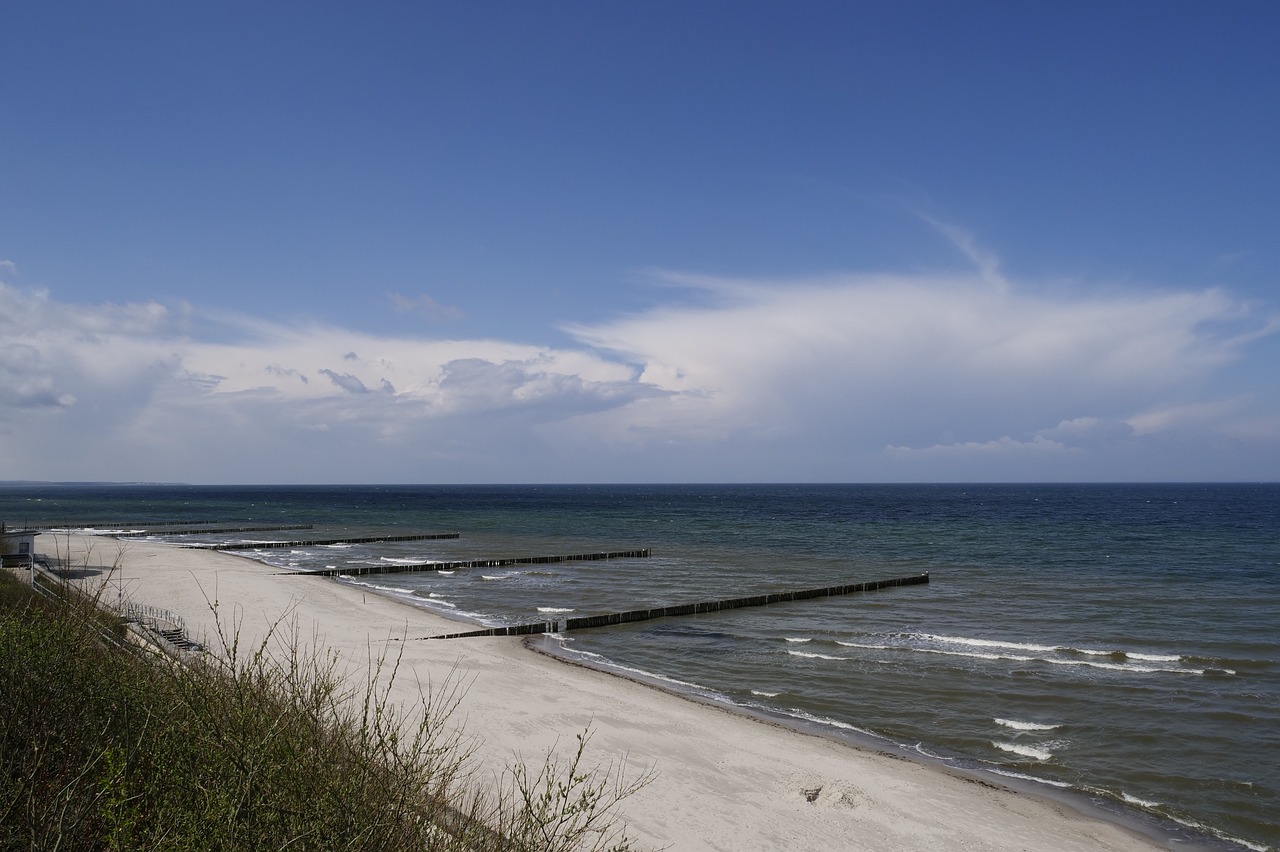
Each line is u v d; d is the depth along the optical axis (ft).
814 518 383.65
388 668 71.97
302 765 17.49
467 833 19.15
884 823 45.52
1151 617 112.88
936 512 443.32
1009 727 63.98
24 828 15.78
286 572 152.56
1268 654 88.79
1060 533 276.41
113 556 160.45
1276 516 382.22
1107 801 50.08
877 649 92.68
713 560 192.54
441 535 255.91
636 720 62.28
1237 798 50.55
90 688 21.47
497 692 67.62
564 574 164.55
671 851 40.06
